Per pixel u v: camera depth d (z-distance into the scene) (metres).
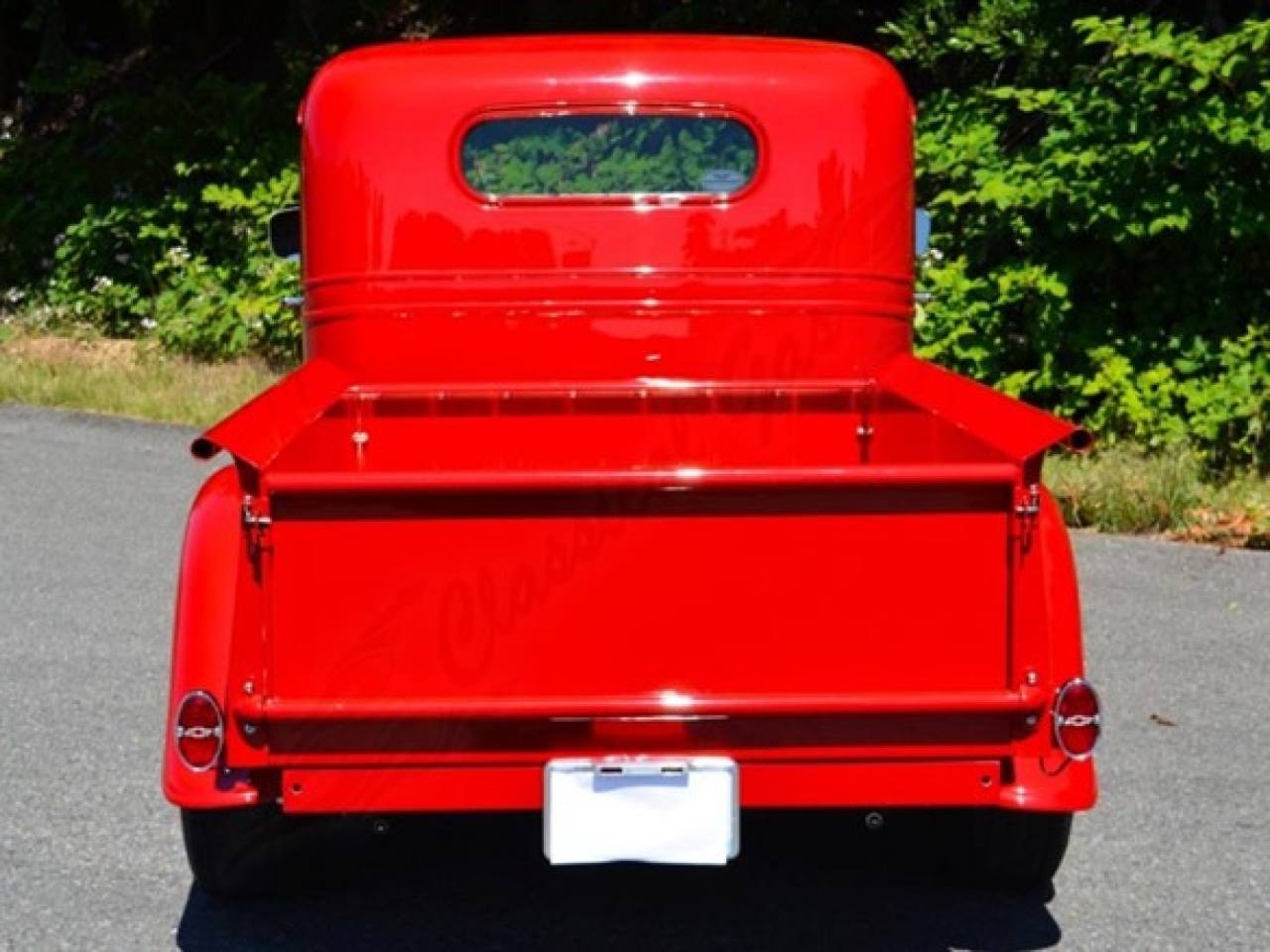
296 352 13.55
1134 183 10.41
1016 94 11.47
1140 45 10.50
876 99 5.70
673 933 4.54
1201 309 10.56
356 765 3.86
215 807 4.07
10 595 7.84
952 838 4.77
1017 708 3.79
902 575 3.81
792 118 5.65
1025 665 3.81
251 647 3.80
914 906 4.70
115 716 6.25
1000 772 3.90
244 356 13.70
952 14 13.62
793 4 15.23
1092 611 7.62
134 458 10.80
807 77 5.66
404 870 4.99
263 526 3.78
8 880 4.85
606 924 4.60
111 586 8.00
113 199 15.19
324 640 3.80
